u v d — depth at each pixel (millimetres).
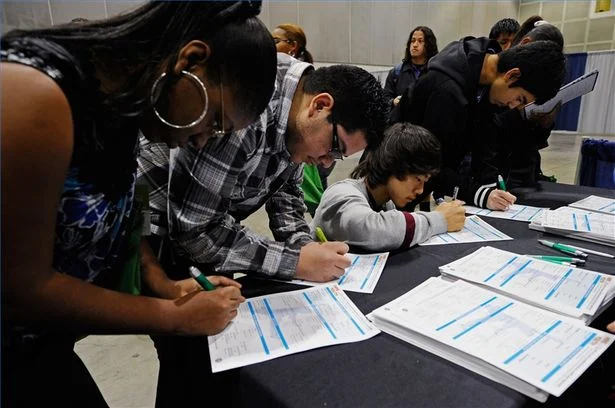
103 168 477
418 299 688
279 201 1023
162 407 786
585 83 1671
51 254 423
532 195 1451
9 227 371
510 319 615
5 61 369
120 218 566
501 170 1603
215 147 668
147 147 749
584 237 1004
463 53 1376
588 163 2018
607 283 741
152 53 446
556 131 8102
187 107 481
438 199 1502
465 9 7055
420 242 1004
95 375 1488
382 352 570
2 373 519
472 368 528
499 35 2680
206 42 464
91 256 542
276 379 517
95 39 427
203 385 623
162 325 542
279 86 768
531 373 490
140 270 707
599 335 572
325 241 955
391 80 3482
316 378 518
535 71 1213
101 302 479
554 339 563
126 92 446
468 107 1382
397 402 473
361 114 738
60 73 392
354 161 5316
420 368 534
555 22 7984
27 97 361
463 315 628
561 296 694
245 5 488
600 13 7406
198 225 720
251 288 776
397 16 5938
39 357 561
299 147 805
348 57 5465
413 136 1097
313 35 5031
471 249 966
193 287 712
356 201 1044
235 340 604
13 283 394
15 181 361
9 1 2350
